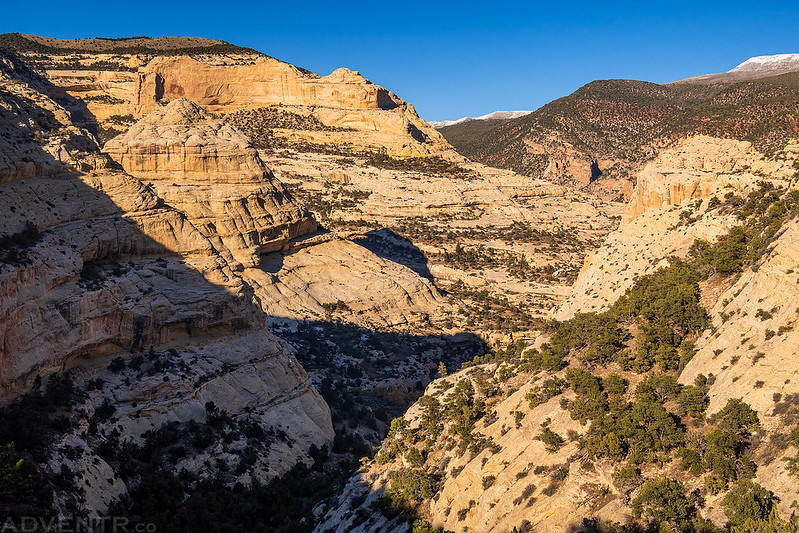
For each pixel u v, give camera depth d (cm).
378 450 7056
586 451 5056
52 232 7275
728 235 6650
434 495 5806
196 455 6875
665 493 4538
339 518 6162
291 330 11262
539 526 4809
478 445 5775
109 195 8281
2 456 5153
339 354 11050
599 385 5641
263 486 6969
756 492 4328
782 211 6203
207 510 6375
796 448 4406
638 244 7919
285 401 8112
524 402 5819
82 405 6506
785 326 5022
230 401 7656
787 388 4744
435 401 6969
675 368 5700
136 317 7394
